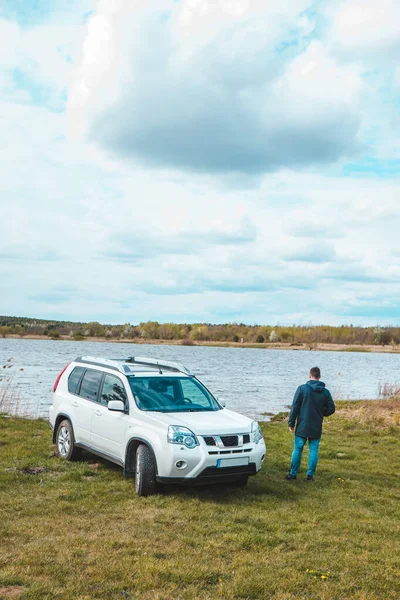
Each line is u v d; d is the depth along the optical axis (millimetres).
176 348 122875
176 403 8359
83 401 9109
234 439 7457
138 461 7461
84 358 10000
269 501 7512
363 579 5000
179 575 4812
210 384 32969
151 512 6660
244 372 46500
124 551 5312
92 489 7578
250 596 4562
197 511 6766
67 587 4473
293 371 49969
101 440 8430
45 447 10469
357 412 18703
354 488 8555
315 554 5562
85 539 5566
